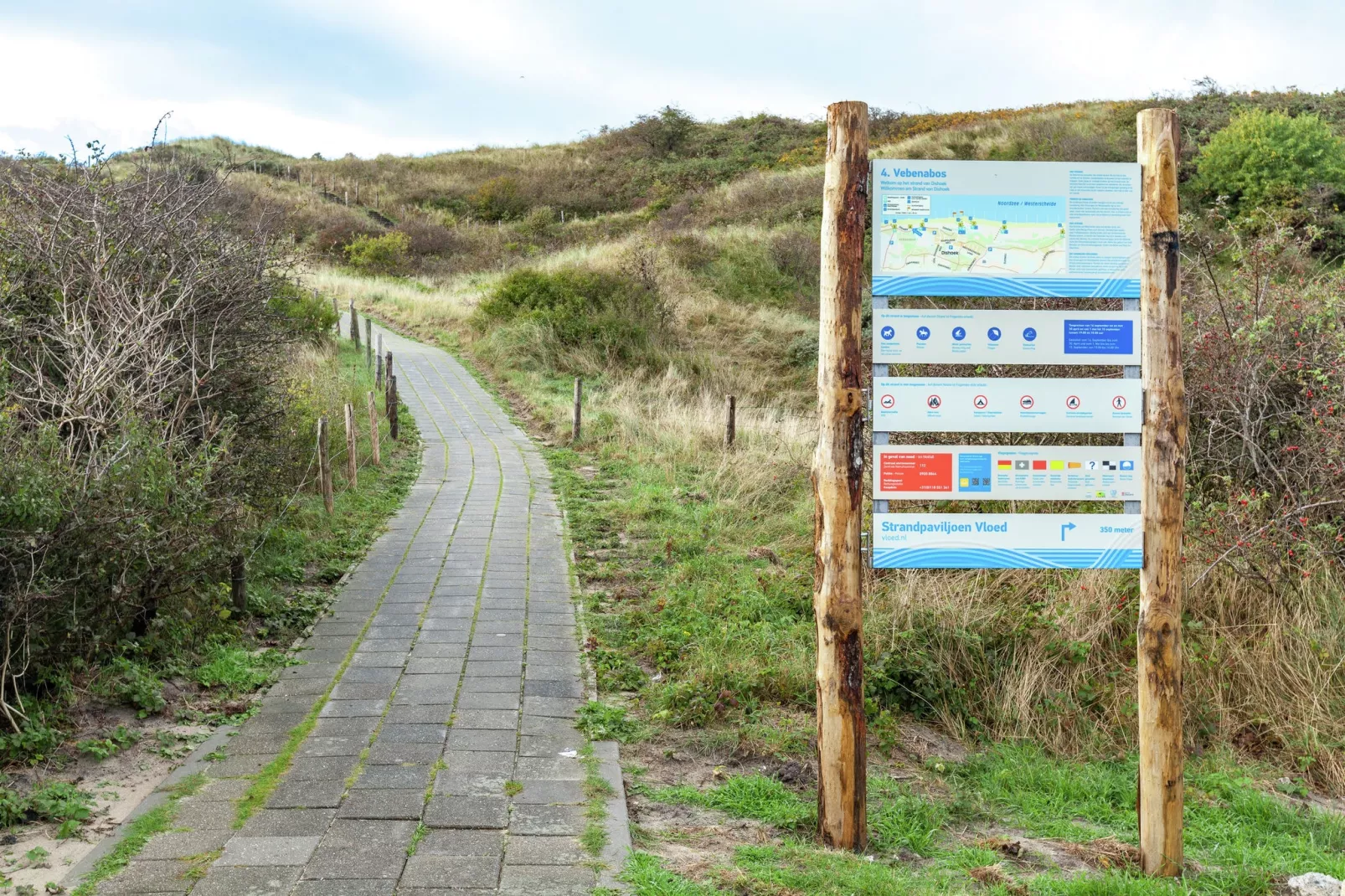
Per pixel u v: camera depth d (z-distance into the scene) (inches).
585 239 1600.6
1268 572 266.7
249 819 150.3
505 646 245.1
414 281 1389.0
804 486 414.9
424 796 159.9
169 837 143.5
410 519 393.7
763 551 337.1
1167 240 157.5
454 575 311.4
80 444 221.8
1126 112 1413.6
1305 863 167.2
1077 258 161.3
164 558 209.0
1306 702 231.5
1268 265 315.9
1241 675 241.9
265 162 2276.1
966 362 161.9
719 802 169.0
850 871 141.4
